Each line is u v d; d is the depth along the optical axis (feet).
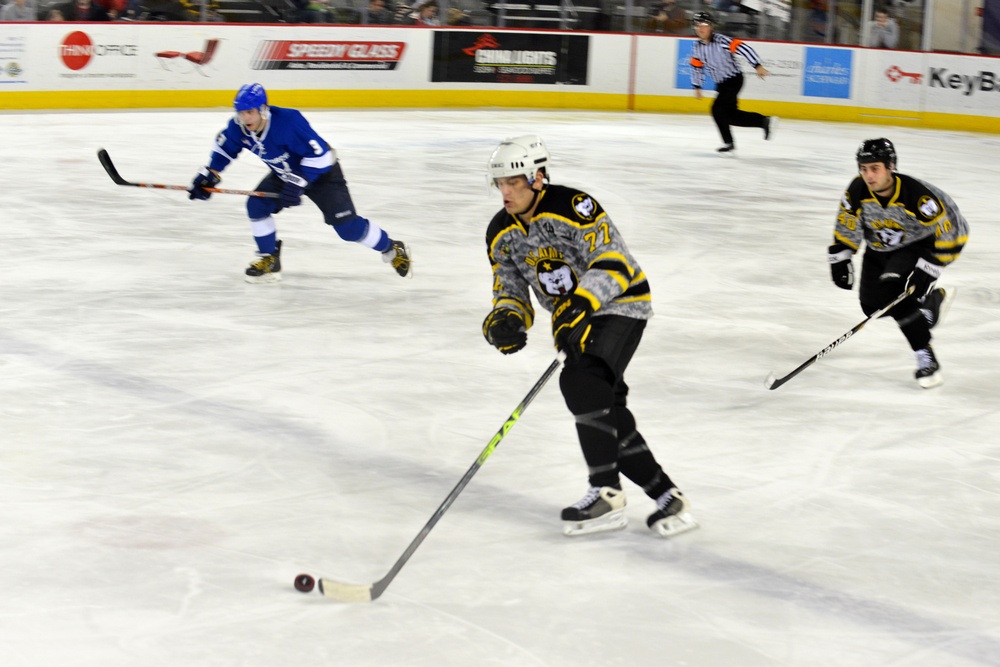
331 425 25.14
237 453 23.25
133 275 39.01
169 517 20.01
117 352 30.09
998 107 97.09
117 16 86.74
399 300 37.01
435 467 22.90
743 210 56.65
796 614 17.20
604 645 16.05
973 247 50.06
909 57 99.86
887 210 27.96
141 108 87.71
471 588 17.67
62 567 17.90
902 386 29.78
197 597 17.07
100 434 24.00
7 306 34.35
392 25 96.84
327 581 16.84
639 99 104.06
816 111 102.89
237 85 90.99
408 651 15.69
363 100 96.12
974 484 22.99
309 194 37.22
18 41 82.07
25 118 79.25
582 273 18.76
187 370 28.78
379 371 29.32
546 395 27.86
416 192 57.67
